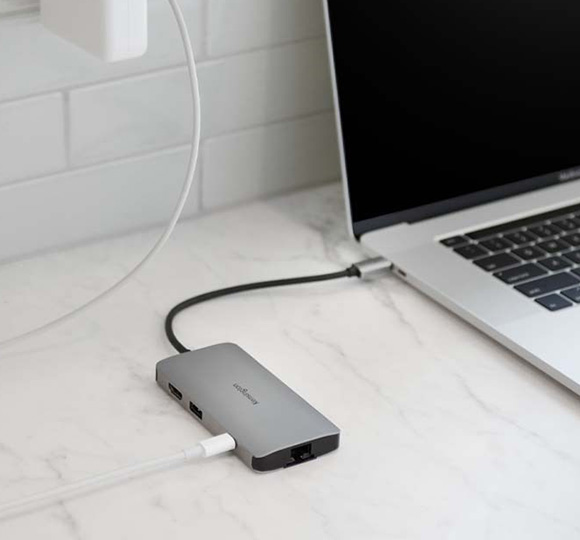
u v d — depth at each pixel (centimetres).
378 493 102
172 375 111
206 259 134
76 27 116
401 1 133
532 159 144
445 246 133
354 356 119
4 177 126
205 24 133
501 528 99
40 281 128
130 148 134
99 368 115
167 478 102
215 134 140
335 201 149
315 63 144
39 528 96
